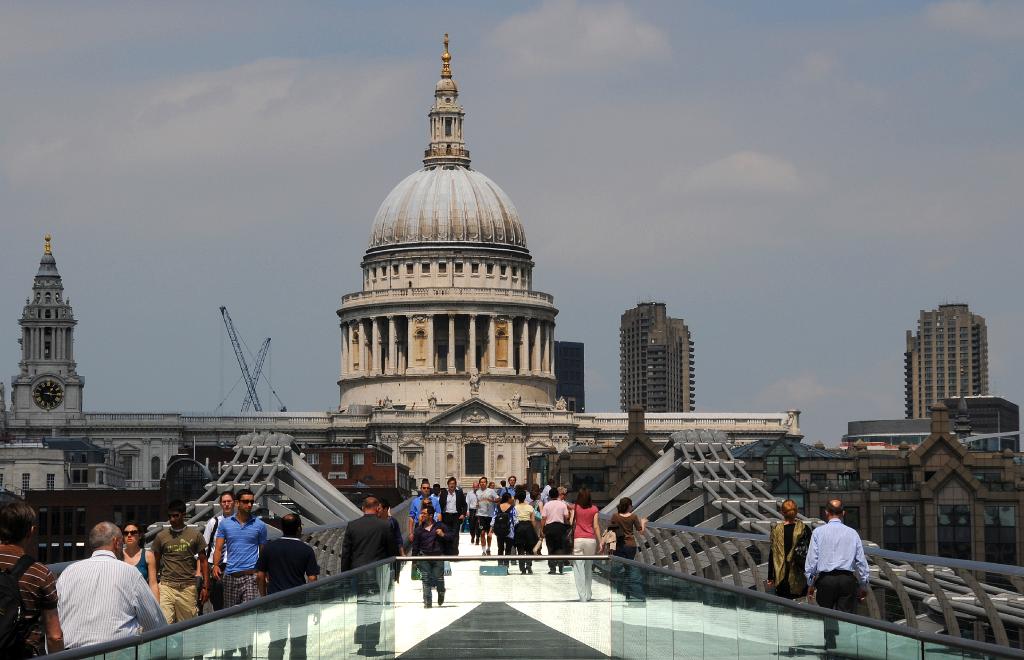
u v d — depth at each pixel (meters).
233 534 45.50
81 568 31.20
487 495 82.19
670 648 38.22
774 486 194.75
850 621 28.72
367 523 46.31
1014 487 194.12
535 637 43.66
